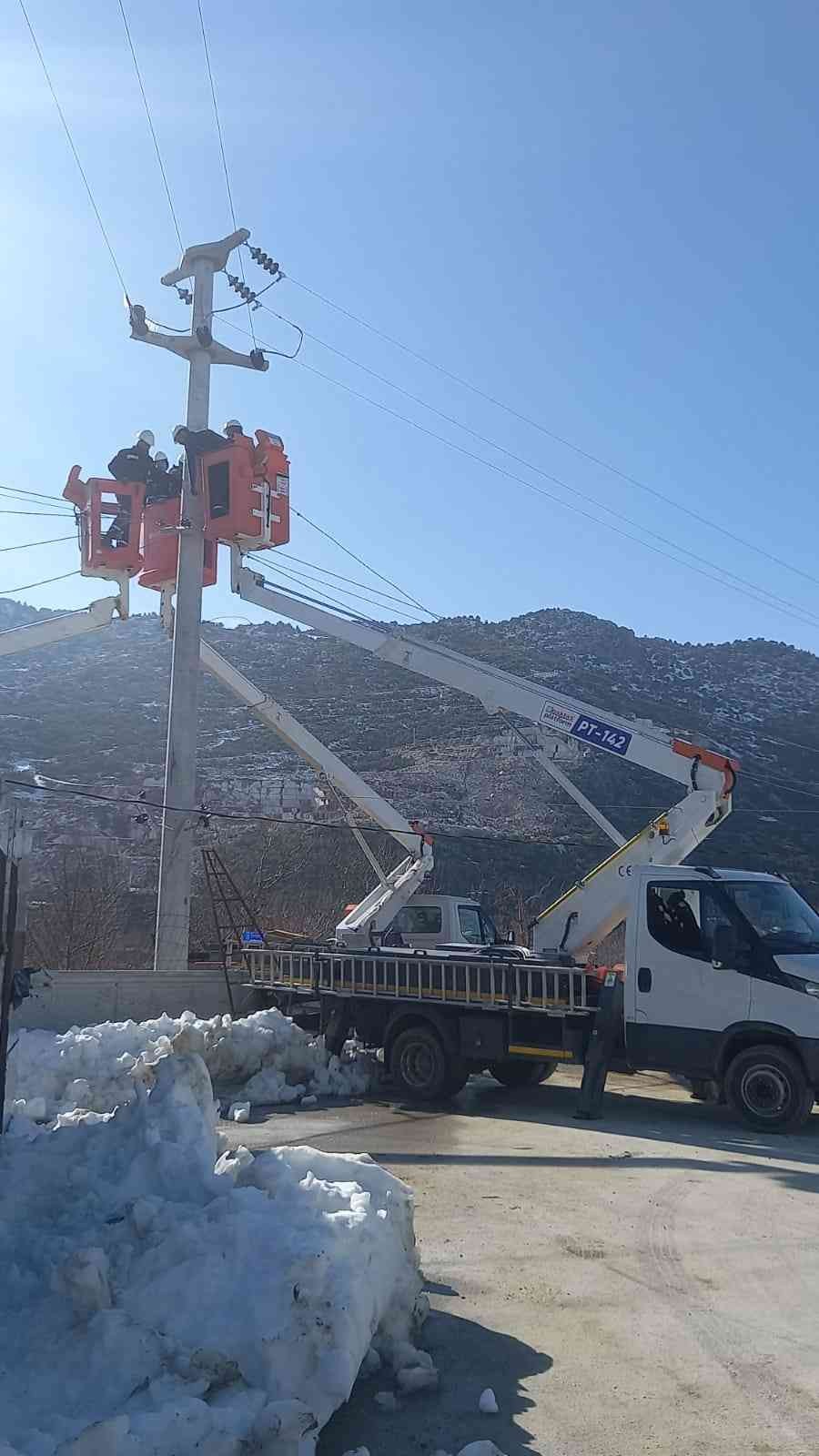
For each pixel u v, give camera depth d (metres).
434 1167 9.56
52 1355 4.32
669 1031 11.92
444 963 13.26
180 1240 4.72
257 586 17.55
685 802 13.92
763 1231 7.66
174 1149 5.54
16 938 6.64
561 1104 13.12
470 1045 13.00
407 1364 5.12
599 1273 6.73
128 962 24.88
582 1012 12.31
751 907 12.05
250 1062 13.41
